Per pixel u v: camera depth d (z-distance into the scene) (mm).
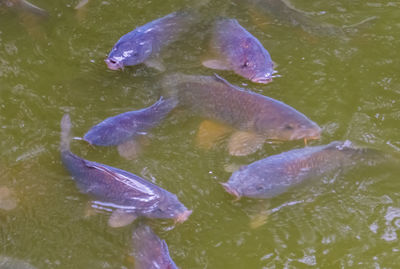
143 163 5445
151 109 5582
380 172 5406
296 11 6059
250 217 5309
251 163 5395
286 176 5332
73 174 5387
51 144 5512
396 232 5281
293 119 5520
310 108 5648
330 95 5703
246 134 5543
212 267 5191
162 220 5273
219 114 5594
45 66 5805
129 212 5285
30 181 5387
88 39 5934
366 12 6086
